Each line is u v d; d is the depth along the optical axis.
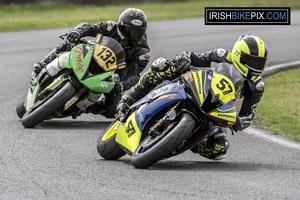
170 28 76.56
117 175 17.66
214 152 20.16
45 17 90.06
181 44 59.66
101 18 84.69
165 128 18.39
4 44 57.59
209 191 15.99
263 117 28.80
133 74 26.33
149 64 46.88
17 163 19.11
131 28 25.00
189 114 17.89
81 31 26.05
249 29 75.50
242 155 21.70
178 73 19.36
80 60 25.05
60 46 27.31
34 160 19.59
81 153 21.06
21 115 27.58
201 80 18.19
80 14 94.44
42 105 24.95
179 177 17.47
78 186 16.38
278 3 110.12
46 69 26.12
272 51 56.12
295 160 20.89
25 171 18.06
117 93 26.05
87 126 26.70
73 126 26.55
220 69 18.83
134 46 26.19
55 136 23.88
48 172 17.97
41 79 26.45
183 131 17.53
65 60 25.45
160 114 19.34
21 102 27.72
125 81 25.94
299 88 37.47
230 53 19.44
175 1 112.56
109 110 26.75
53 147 21.81
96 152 21.41
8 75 40.88
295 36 68.75
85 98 25.66
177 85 18.39
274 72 44.34
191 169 18.84
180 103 18.41
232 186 16.58
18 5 103.56
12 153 20.56
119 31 25.47
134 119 19.11
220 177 17.64
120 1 111.06
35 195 15.54
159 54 52.38
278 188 16.58
